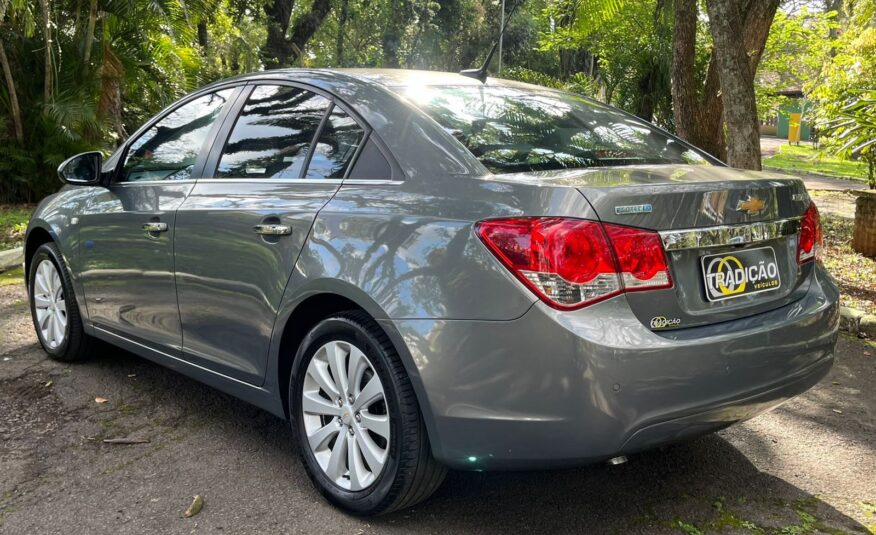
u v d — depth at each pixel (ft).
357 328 8.66
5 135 39.42
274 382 9.98
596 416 7.36
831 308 9.29
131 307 12.41
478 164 8.57
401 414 8.30
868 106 26.18
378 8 120.98
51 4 42.22
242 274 10.09
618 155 9.86
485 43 146.61
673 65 34.63
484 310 7.66
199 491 9.65
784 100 73.15
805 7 64.23
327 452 9.42
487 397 7.72
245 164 10.77
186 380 13.79
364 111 9.62
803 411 12.80
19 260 24.43
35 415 12.09
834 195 54.24
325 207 9.24
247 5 86.94
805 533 8.84
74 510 9.14
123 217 12.32
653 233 7.70
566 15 35.81
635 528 8.86
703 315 8.04
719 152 36.29
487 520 9.00
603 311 7.43
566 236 7.39
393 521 8.95
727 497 9.66
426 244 8.13
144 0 41.98
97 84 41.86
